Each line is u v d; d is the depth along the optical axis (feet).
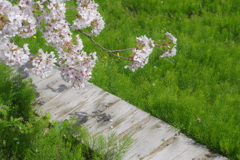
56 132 10.26
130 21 19.81
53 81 14.23
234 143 10.59
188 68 15.14
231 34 17.81
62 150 10.03
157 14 20.62
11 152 10.36
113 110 12.41
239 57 15.98
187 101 12.58
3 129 10.54
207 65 15.60
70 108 12.60
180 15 19.94
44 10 9.73
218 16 19.80
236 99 13.00
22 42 16.99
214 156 10.32
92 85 13.88
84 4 10.23
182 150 10.55
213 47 16.74
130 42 16.98
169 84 14.28
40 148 9.63
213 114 12.20
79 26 10.21
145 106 13.12
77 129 10.71
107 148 10.48
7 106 11.69
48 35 9.63
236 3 20.92
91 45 17.13
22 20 9.31
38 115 12.25
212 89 13.96
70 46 9.84
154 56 16.17
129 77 14.96
